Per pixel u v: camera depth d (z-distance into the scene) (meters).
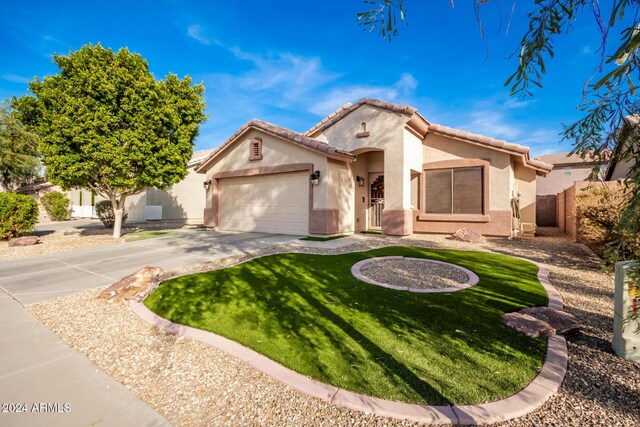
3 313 5.09
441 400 2.68
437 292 5.55
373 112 13.34
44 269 8.11
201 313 4.84
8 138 23.38
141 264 8.46
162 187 13.55
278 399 2.82
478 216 12.86
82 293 6.11
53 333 4.34
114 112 11.57
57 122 10.54
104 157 10.97
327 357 3.44
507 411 2.52
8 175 24.52
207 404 2.80
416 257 8.63
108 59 11.52
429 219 14.02
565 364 3.19
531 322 3.98
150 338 4.12
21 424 2.55
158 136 12.44
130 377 3.26
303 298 5.40
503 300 5.11
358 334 3.98
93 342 4.05
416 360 3.34
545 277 6.54
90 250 10.68
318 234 12.95
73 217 29.41
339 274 6.91
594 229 7.88
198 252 10.04
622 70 1.71
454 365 3.23
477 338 3.81
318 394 2.80
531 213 14.12
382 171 15.88
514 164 14.05
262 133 14.95
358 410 2.61
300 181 13.80
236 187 16.41
